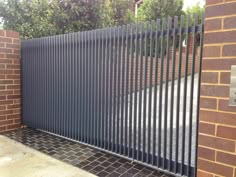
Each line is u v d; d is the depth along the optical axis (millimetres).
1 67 4887
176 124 3061
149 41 3311
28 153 3832
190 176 2945
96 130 4035
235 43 2029
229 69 2070
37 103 5078
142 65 3363
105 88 3848
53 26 7305
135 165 3434
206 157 2264
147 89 3336
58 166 3355
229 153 2113
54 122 4781
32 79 5121
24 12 7297
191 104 2873
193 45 2807
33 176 3035
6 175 3049
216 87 2164
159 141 3234
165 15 11281
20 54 5258
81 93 4230
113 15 9109
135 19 10219
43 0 7387
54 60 4648
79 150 3998
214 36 2150
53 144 4293
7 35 4957
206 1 2186
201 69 2396
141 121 3449
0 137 4691
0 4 7152
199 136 2314
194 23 2775
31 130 5199
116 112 3732
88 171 3223
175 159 3074
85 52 4098
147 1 11500
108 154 3830
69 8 7414
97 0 7730
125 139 3627
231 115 2086
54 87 4707
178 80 3018
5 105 5031
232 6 2031
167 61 3102
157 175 3131
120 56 3613
